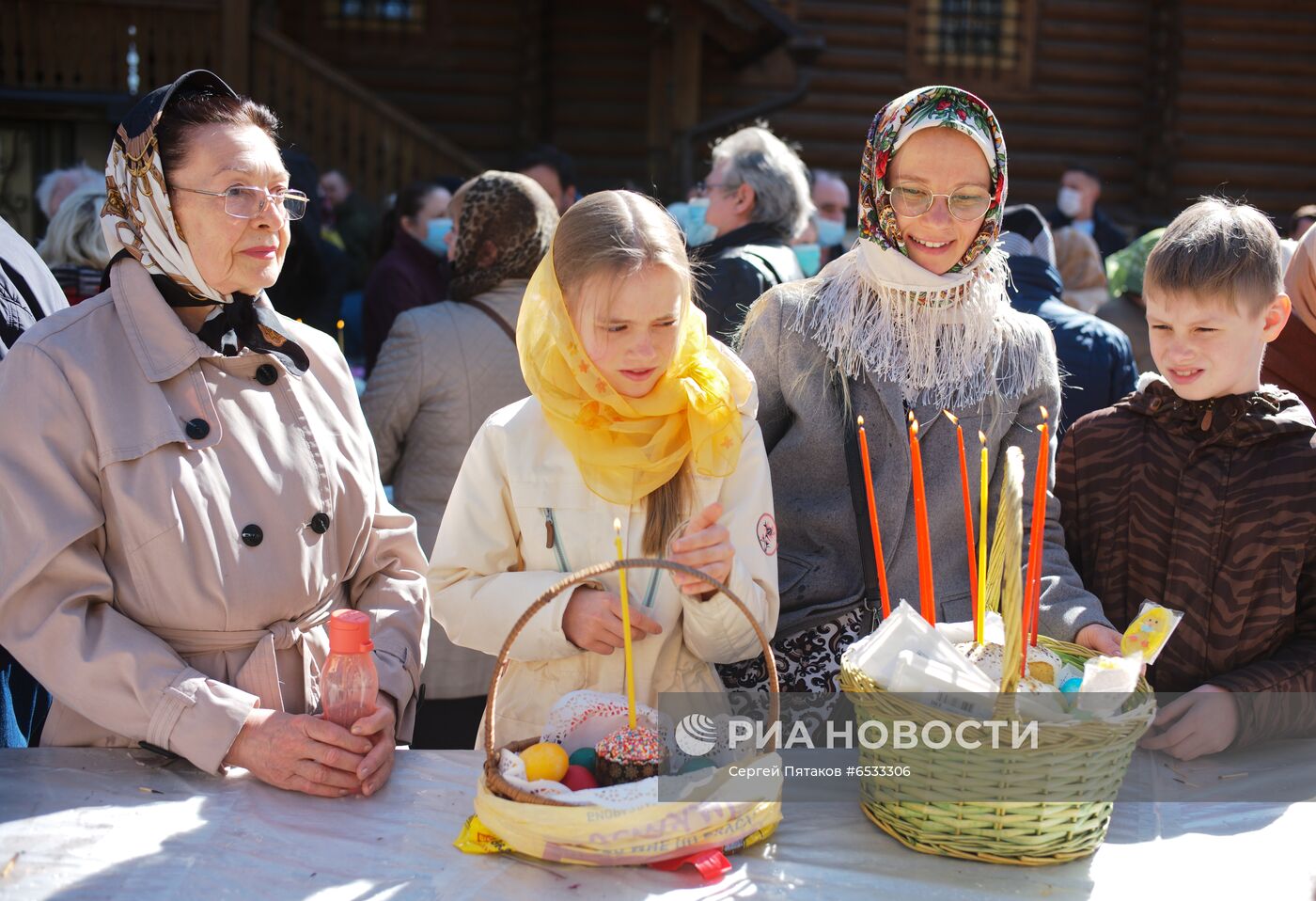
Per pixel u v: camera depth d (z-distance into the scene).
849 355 1.97
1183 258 1.82
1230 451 1.88
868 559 1.96
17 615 1.65
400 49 9.87
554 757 1.50
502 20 9.89
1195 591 1.88
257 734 1.65
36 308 2.24
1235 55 10.01
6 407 1.65
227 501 1.72
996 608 1.68
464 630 1.76
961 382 1.96
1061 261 5.01
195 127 1.71
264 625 1.76
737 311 3.11
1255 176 10.15
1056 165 10.13
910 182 1.92
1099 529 2.00
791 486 2.02
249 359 1.79
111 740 1.79
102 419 1.67
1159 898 1.42
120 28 8.57
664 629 1.76
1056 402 2.01
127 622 1.67
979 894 1.42
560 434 1.73
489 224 2.92
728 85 9.77
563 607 1.69
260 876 1.45
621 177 9.95
